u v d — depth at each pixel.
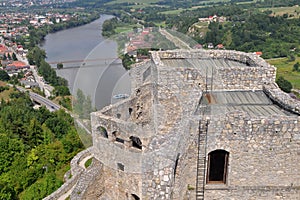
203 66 20.45
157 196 13.51
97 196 19.20
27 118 76.44
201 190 15.70
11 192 34.47
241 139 14.89
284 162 15.11
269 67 18.59
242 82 18.42
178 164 14.07
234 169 15.40
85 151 29.89
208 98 17.55
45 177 34.53
